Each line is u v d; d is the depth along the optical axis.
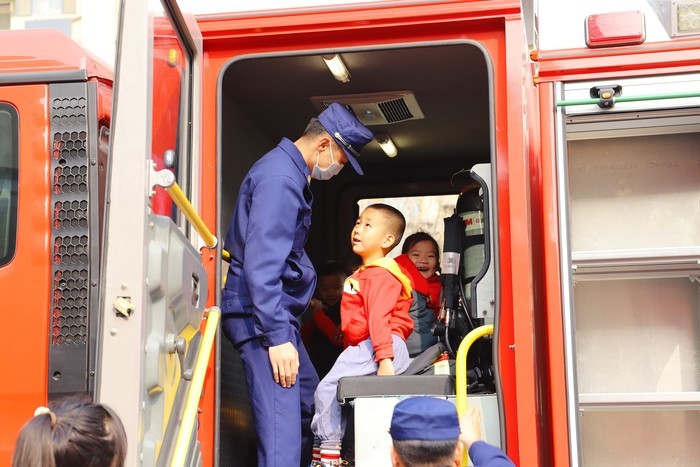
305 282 3.79
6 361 3.10
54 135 3.23
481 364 3.65
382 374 3.59
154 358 2.66
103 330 2.58
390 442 3.37
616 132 3.60
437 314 4.11
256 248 3.50
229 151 4.42
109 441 2.05
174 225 2.86
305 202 3.71
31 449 1.99
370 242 4.01
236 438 4.11
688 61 3.51
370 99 4.52
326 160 3.86
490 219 3.52
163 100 3.09
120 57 2.71
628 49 3.55
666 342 3.47
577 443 3.33
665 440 3.44
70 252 3.16
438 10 3.49
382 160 5.57
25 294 3.13
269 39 3.65
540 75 3.59
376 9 3.54
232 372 4.10
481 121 4.89
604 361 3.48
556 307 3.42
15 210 3.19
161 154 3.05
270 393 3.56
